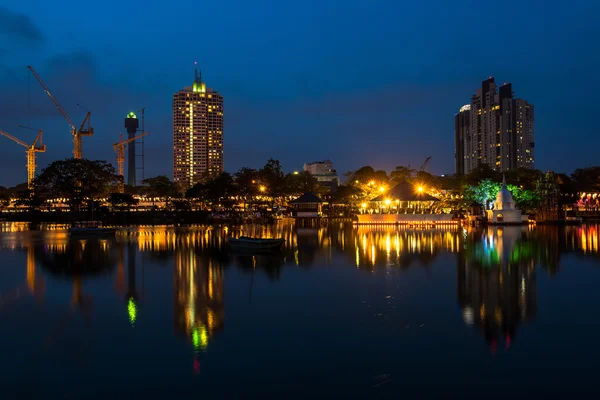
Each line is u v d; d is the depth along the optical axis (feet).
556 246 184.55
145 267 136.26
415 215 362.94
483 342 65.77
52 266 139.74
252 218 441.68
